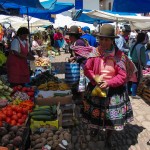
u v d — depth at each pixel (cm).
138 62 836
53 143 426
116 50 455
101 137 542
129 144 527
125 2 519
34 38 2097
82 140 529
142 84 883
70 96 570
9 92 575
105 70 449
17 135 392
